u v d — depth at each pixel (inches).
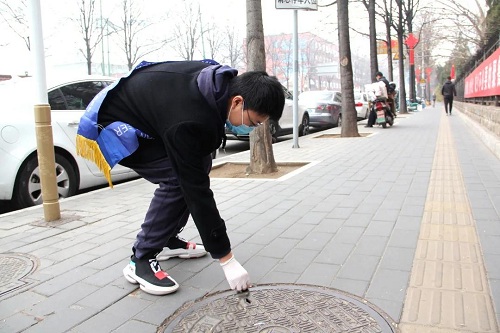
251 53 268.1
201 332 93.0
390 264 122.0
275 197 202.2
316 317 96.7
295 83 377.1
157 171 110.8
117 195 219.1
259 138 265.1
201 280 118.3
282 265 124.7
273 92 92.6
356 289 108.4
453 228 148.3
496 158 289.6
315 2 342.3
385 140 420.8
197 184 96.2
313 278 115.6
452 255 126.0
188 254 132.9
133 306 105.6
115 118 107.4
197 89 95.2
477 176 231.6
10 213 188.1
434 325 91.4
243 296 106.6
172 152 95.2
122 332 94.5
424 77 2337.6
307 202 190.9
